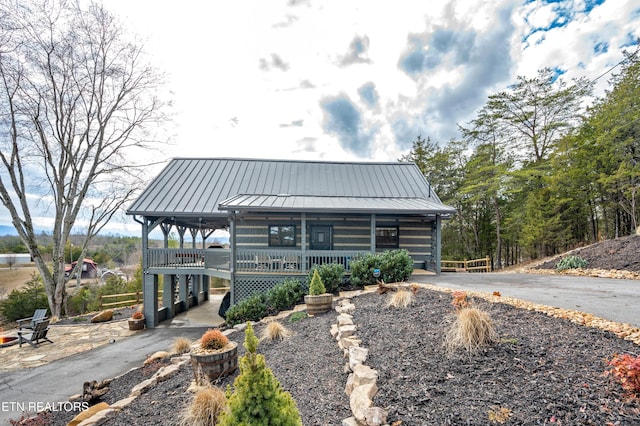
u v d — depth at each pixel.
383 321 5.44
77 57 15.66
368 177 16.73
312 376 4.18
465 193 24.80
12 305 17.23
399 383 3.25
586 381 2.84
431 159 28.31
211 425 3.55
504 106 23.48
